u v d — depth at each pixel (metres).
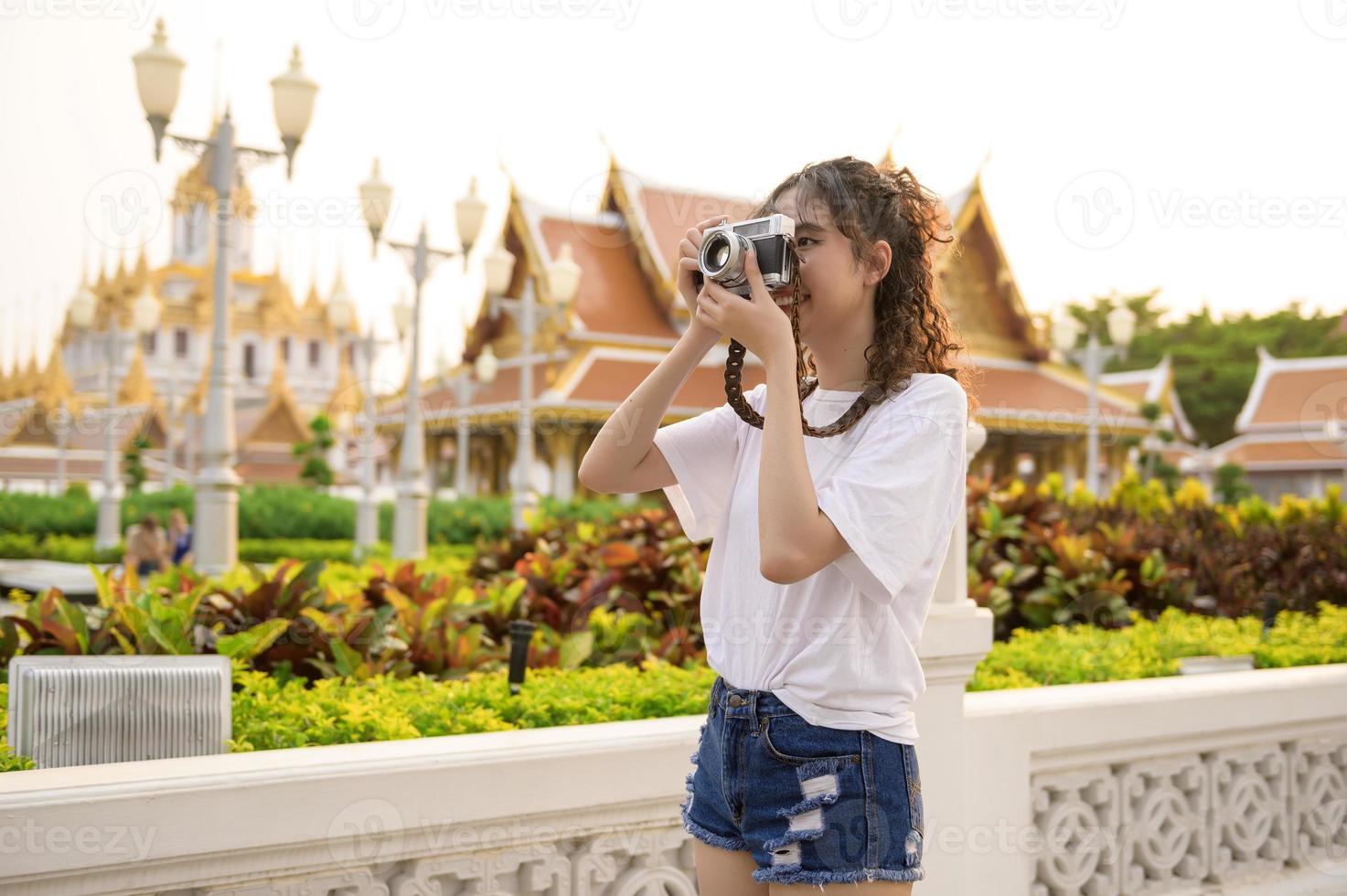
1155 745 2.75
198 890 1.72
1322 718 3.04
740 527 1.50
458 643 3.35
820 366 1.55
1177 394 42.91
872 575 1.33
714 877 1.50
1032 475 25.80
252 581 4.01
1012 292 24.97
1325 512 6.93
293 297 52.22
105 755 2.17
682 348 1.59
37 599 3.28
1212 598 5.40
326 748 1.92
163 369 48.00
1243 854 2.93
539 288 23.14
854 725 1.37
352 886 1.85
